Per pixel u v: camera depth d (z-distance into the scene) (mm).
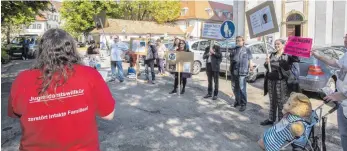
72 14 48812
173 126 6090
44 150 1977
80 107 2014
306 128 3375
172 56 9117
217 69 8406
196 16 61688
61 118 1967
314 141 3568
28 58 24500
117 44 11508
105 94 2135
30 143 1974
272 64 5934
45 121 1941
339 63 3561
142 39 11430
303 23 26453
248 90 10336
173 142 5211
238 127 6074
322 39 25688
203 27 9828
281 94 5820
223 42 13336
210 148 4973
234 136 5559
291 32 27422
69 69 2002
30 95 1936
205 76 13875
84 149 2057
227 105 7930
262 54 12469
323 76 8344
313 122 3473
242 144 5172
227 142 5254
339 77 3562
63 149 1993
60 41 2016
